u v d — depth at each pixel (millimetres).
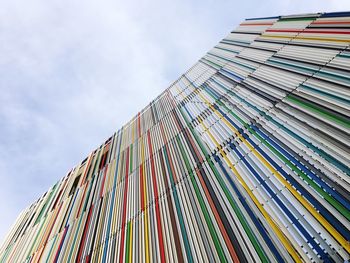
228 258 3205
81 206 8766
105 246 5570
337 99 3828
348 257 2293
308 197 3031
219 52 11477
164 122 9438
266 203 3432
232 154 4879
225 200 4027
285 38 7324
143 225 5129
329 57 4895
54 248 7559
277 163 3826
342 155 3041
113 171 9375
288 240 2840
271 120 4742
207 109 7391
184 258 3689
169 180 5855
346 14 5793
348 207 2574
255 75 6832
